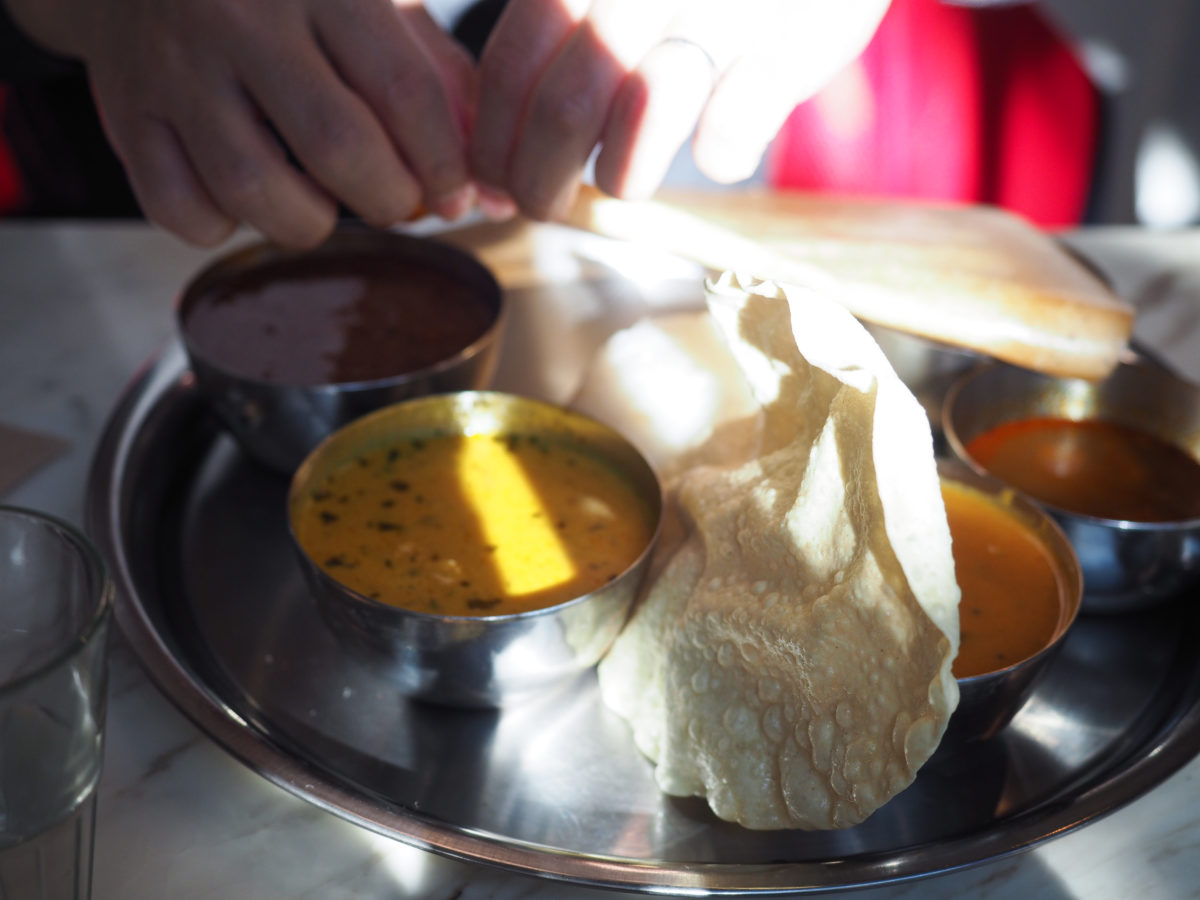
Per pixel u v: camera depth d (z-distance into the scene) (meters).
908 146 0.74
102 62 0.35
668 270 0.45
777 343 0.24
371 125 0.32
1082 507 0.32
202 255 0.47
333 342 0.35
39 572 0.20
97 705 0.19
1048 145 0.74
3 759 0.18
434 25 0.38
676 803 0.25
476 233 0.47
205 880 0.23
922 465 0.19
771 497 0.25
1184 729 0.26
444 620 0.24
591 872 0.22
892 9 0.70
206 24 0.31
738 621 0.23
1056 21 0.97
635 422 0.35
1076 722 0.27
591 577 0.28
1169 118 0.98
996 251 0.37
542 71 0.32
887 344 0.39
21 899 0.20
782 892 0.21
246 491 0.35
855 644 0.21
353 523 0.29
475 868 0.23
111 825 0.24
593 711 0.27
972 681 0.23
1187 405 0.34
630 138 0.30
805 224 0.39
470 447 0.32
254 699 0.27
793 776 0.22
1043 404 0.36
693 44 0.30
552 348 0.40
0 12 0.45
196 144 0.33
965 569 0.28
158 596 0.30
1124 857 0.24
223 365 0.33
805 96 0.32
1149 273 0.47
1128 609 0.31
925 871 0.22
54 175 0.64
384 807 0.23
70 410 0.37
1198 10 0.92
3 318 0.42
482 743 0.26
